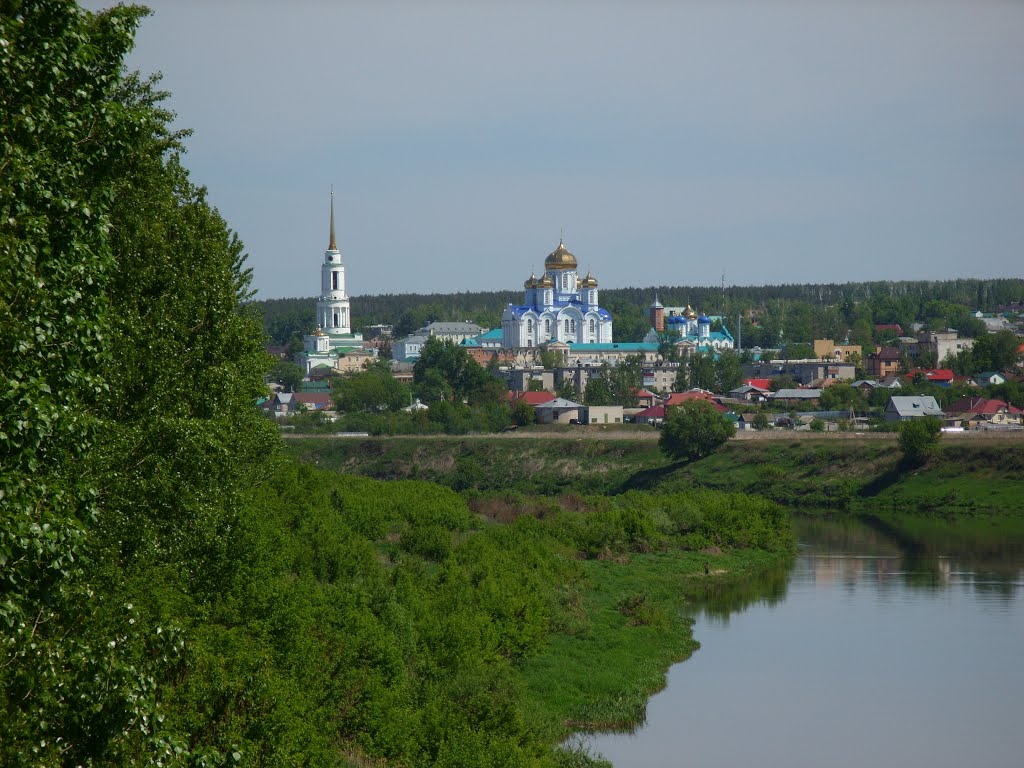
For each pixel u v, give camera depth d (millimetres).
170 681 65500
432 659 101375
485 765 80188
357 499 172875
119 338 70375
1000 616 157125
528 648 123125
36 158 47469
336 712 82812
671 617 152125
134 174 79500
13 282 44750
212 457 76438
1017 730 110375
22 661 43562
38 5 49406
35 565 42719
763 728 110250
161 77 90438
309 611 90188
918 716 114688
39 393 43594
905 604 165875
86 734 45031
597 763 89812
